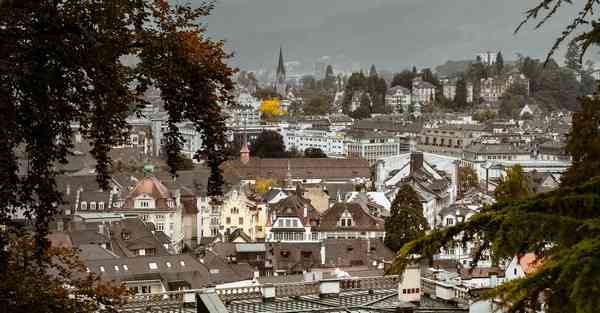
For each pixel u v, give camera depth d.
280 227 189.75
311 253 150.88
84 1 28.66
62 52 28.09
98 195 191.12
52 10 27.88
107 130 29.95
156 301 52.81
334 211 193.50
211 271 132.00
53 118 28.53
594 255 17.16
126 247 152.75
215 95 31.09
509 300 18.20
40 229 31.25
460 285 59.19
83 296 41.12
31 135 29.28
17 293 33.34
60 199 30.92
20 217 87.88
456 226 20.14
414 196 171.38
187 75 30.17
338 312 50.66
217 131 31.30
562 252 17.80
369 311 50.62
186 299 52.56
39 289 34.66
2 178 28.36
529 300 18.52
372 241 156.25
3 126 27.72
